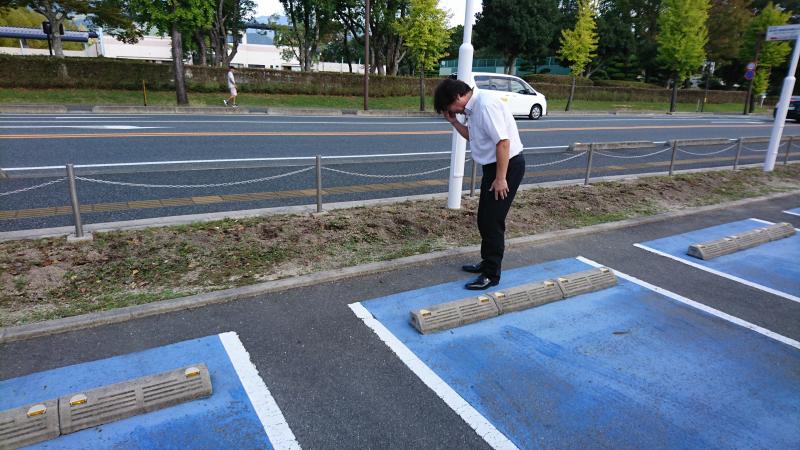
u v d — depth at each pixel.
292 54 38.12
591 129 16.53
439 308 3.44
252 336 3.19
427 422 2.48
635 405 2.65
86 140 9.53
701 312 3.81
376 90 25.53
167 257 4.19
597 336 3.38
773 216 6.78
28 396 2.55
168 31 18.47
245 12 31.30
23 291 3.54
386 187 7.07
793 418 2.59
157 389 2.54
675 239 5.61
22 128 10.96
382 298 3.79
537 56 41.25
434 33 20.73
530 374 2.90
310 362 2.95
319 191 5.38
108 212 5.30
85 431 2.36
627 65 44.06
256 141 10.40
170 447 2.27
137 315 3.34
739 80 44.75
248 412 2.52
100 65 20.08
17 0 23.27
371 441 2.34
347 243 4.77
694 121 22.94
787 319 3.74
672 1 29.09
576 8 44.44
